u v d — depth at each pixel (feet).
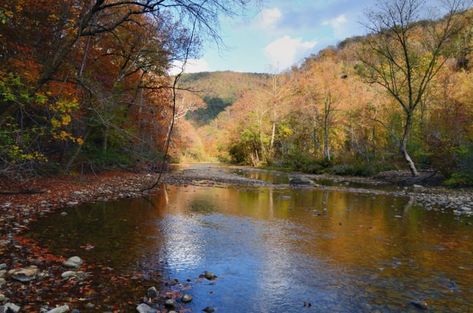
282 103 190.08
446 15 89.92
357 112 137.80
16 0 36.63
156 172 99.81
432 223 35.14
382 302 16.66
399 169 107.34
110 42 67.46
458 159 75.56
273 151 185.57
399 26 91.20
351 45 241.35
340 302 16.61
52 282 17.67
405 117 118.11
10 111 36.65
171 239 27.35
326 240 28.12
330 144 166.50
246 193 58.85
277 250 25.09
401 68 93.61
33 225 29.60
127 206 41.39
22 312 14.25
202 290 17.62
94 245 24.76
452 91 114.93
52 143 57.67
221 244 26.40
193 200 48.67
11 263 19.86
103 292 16.79
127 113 74.74
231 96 410.31
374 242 27.66
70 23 41.55
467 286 18.83
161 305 15.60
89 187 54.49
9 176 40.78
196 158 257.34
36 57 40.75
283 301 16.61
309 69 209.05
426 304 16.28
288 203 48.01
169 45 67.31
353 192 62.90
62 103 37.32
